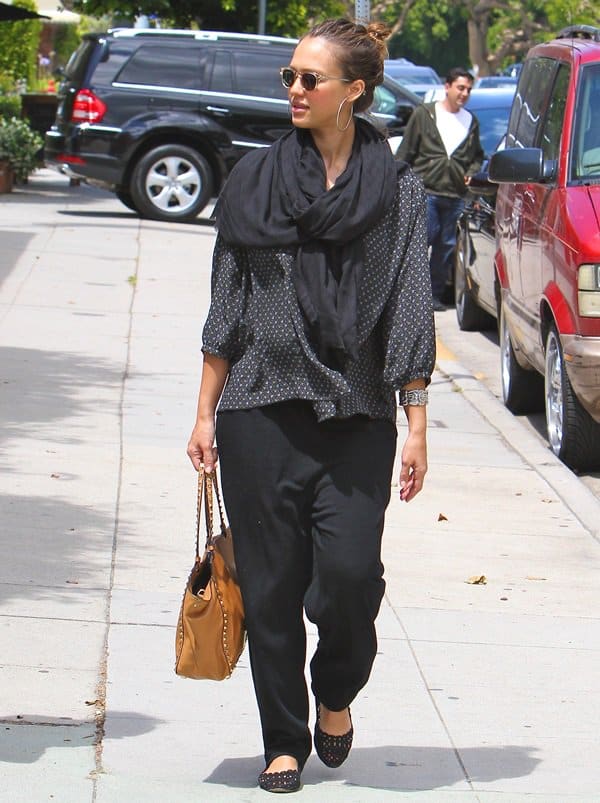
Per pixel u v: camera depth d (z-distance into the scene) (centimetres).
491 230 1562
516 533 973
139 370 1378
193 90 2464
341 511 530
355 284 524
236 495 539
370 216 518
